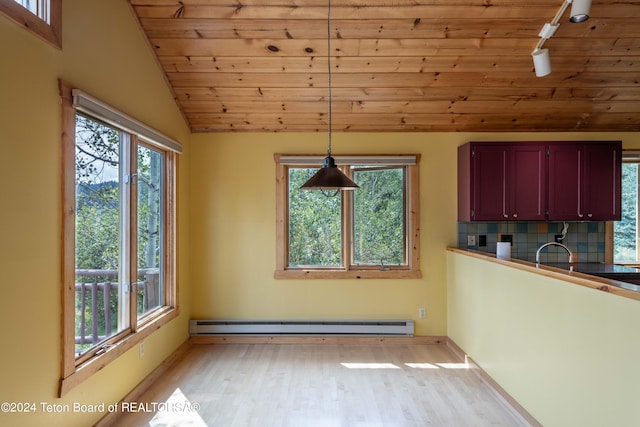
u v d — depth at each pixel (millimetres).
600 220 3643
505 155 3664
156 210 3361
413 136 4000
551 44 3012
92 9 2270
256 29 2916
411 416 2514
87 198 2295
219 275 4004
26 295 1755
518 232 3986
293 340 3918
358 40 2994
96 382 2291
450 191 3990
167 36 2975
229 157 4000
